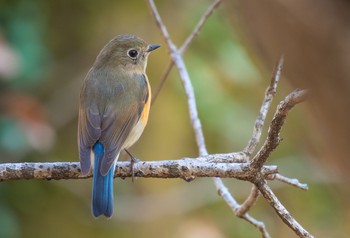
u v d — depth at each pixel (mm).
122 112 7078
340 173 1952
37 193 11969
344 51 1802
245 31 1973
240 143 11805
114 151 6527
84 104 7188
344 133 1858
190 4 12141
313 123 1954
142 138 12133
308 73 1856
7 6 11477
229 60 11562
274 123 4703
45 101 11883
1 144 10609
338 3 1817
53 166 5738
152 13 7945
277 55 1920
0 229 11070
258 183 5203
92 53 12336
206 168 5441
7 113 10703
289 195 12125
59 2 12328
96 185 6152
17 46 11203
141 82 7590
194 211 12055
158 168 5672
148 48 8039
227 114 11664
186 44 7887
